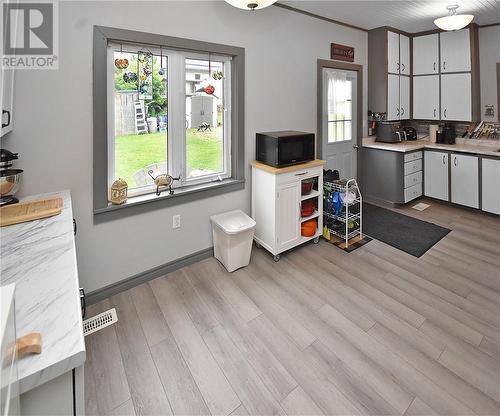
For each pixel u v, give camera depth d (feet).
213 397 5.04
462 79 13.79
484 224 12.10
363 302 7.42
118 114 7.55
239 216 9.49
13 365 1.82
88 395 5.07
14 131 6.06
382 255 9.77
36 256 3.58
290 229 9.61
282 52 10.41
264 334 6.44
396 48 14.14
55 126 6.50
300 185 9.62
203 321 6.86
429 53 14.58
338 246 10.46
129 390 5.17
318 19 11.57
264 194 9.45
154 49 7.76
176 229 8.80
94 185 7.14
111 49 7.20
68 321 2.48
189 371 5.54
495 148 13.33
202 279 8.53
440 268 8.91
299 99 11.25
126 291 8.01
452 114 14.32
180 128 8.61
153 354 5.94
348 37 12.97
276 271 8.91
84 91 6.74
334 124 13.30
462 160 13.41
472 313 6.92
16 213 5.04
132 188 8.13
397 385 5.16
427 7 11.18
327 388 5.15
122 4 6.91
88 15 6.54
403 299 7.50
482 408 4.72
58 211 5.12
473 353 5.79
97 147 7.02
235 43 9.03
